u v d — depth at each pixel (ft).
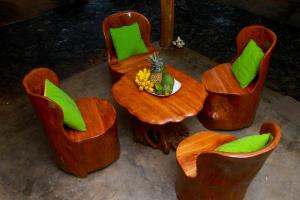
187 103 8.68
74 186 8.73
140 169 9.16
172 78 9.08
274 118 10.75
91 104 9.16
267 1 19.56
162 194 8.51
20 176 8.99
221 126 10.21
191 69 13.28
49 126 7.66
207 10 18.93
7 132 10.36
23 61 14.52
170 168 9.18
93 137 8.00
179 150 7.77
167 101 8.76
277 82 13.09
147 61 10.82
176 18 18.06
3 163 9.35
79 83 12.59
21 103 11.68
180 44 14.65
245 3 19.51
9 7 19.07
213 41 15.96
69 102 8.21
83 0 19.75
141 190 8.62
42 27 17.25
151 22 17.51
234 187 6.76
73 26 17.31
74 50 15.30
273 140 5.89
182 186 7.76
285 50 15.16
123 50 11.34
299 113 10.94
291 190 8.54
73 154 8.18
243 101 9.45
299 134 10.10
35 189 8.65
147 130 9.53
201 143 7.94
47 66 14.19
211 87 9.73
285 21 17.57
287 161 9.27
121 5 19.51
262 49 9.84
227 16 18.26
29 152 9.69
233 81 10.00
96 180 8.87
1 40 16.10
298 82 13.10
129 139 10.11
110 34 11.32
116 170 9.14
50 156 9.57
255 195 8.44
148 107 8.56
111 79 11.89
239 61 9.98
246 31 10.02
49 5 19.52
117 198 8.43
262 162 6.22
